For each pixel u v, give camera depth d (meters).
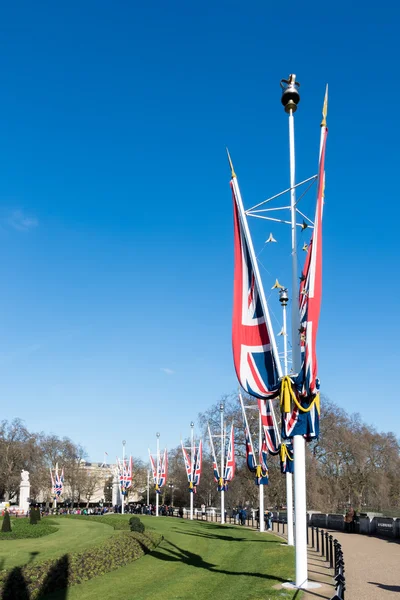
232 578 24.64
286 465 36.78
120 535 37.75
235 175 23.36
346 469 83.12
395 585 20.23
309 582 20.70
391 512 48.25
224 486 66.06
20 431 111.12
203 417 92.62
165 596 21.77
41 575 23.86
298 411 21.16
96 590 24.23
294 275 23.25
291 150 24.25
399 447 89.44
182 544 40.78
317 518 56.81
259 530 51.56
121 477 91.25
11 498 114.19
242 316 22.92
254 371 22.34
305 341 20.53
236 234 23.44
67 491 141.38
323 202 21.23
